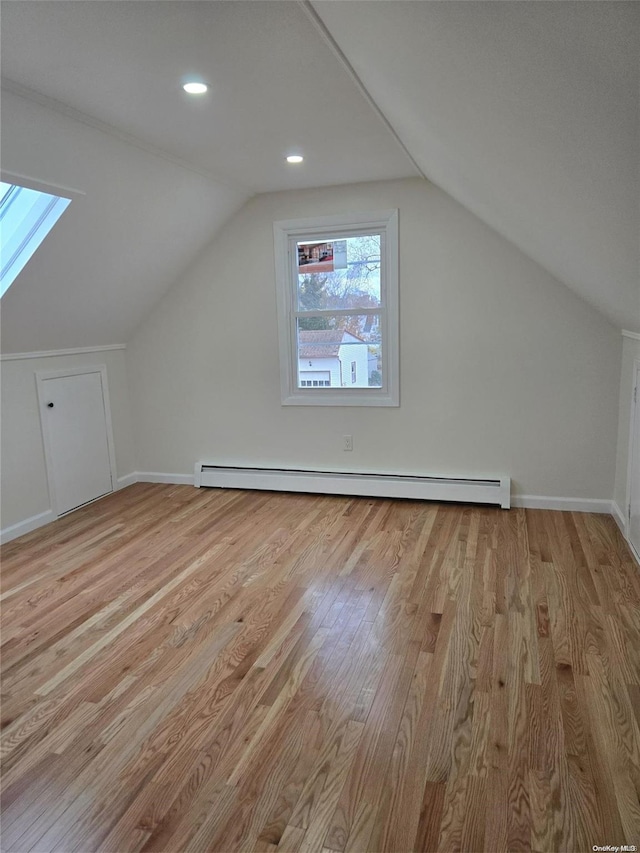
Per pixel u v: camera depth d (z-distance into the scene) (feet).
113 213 10.30
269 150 9.89
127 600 8.84
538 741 5.67
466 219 12.05
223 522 12.25
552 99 3.50
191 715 6.20
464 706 6.21
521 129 4.49
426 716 6.07
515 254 11.88
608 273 7.11
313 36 5.84
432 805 4.96
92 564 10.24
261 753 5.62
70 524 12.39
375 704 6.29
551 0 2.43
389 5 3.78
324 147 9.78
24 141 7.68
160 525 12.19
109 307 12.97
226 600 8.77
